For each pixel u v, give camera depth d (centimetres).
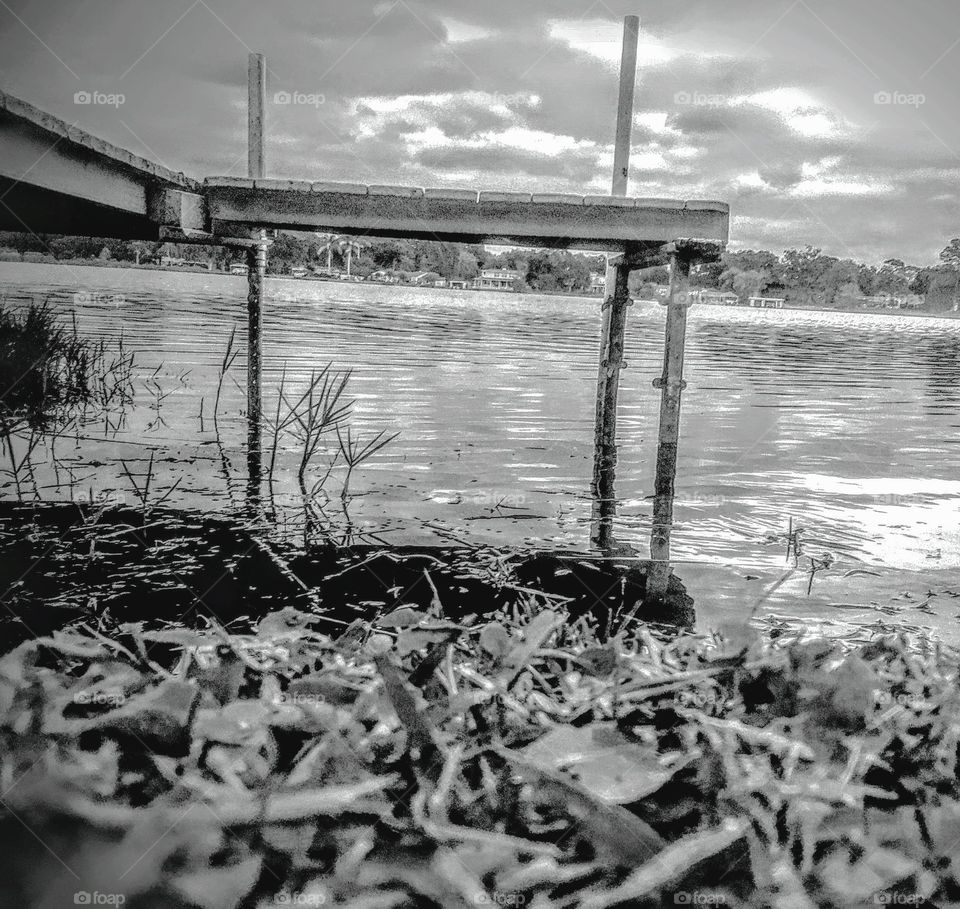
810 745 72
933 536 445
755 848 64
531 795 66
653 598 324
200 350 1244
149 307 2128
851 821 67
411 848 63
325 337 1648
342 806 64
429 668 75
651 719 77
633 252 634
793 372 1504
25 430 633
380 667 71
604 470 609
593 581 349
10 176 345
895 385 1327
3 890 59
